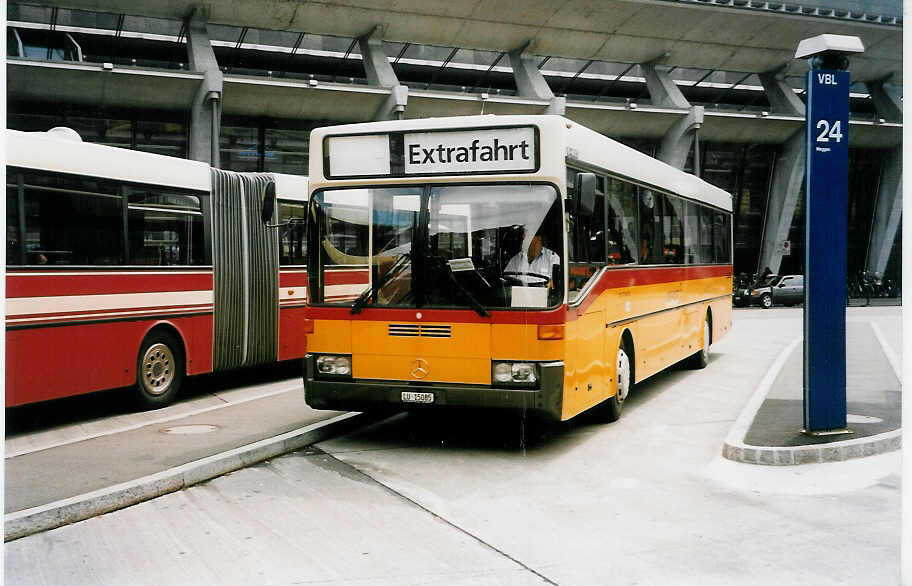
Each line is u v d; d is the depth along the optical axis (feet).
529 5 116.37
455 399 24.71
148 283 34.42
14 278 28.58
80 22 102.73
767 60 142.41
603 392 29.37
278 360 42.68
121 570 16.15
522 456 25.98
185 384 43.01
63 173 30.83
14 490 20.68
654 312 36.65
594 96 146.20
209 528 18.78
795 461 24.25
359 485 22.48
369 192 26.17
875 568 15.90
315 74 123.54
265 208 30.07
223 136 110.93
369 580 15.44
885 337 69.21
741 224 163.63
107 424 31.50
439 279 25.23
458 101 116.57
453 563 16.35
